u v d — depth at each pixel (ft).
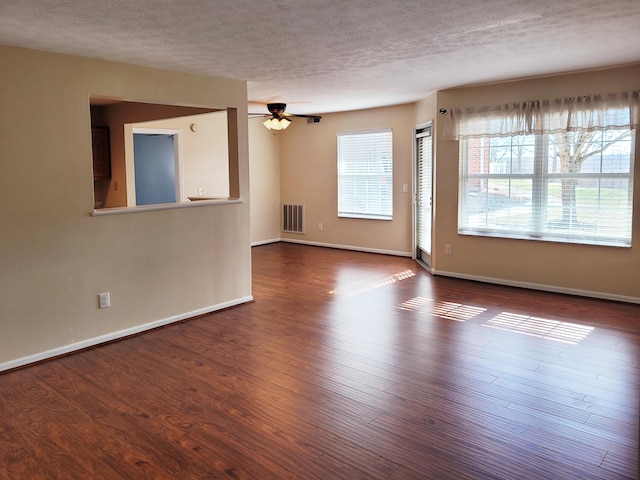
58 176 12.36
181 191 24.68
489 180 19.16
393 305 16.78
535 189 18.10
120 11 9.37
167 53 12.62
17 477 7.74
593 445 8.37
